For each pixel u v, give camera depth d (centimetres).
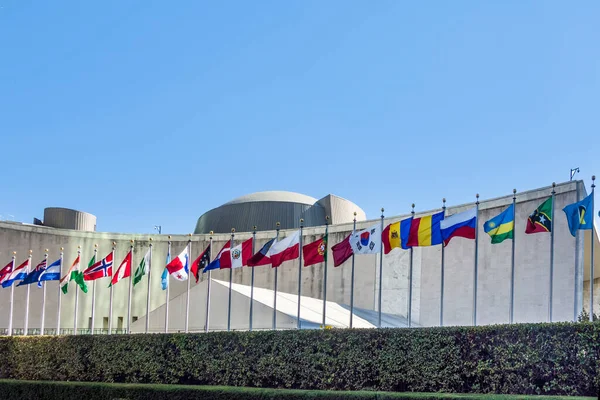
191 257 5975
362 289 5091
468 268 4469
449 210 4653
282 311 3872
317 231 5441
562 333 2559
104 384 3416
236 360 3309
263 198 6488
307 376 3098
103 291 5878
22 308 5553
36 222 6525
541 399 2347
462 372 2741
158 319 4381
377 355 2948
